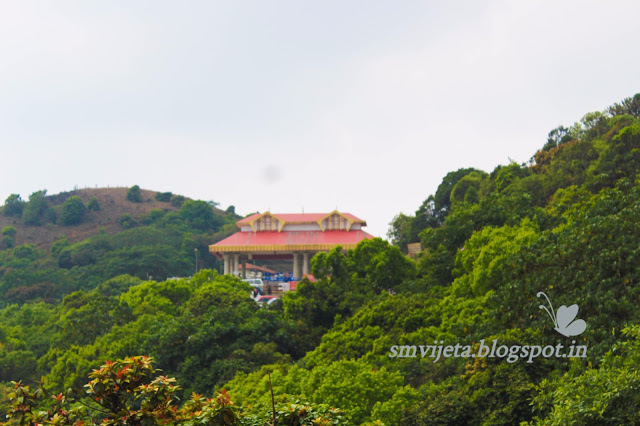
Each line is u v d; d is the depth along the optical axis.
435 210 165.88
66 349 77.38
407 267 88.88
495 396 38.41
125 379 16.95
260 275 182.12
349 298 79.62
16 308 120.75
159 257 188.38
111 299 84.94
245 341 67.62
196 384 61.19
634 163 91.12
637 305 42.22
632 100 148.50
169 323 70.25
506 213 83.62
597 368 38.12
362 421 42.28
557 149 124.88
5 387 66.19
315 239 153.88
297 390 47.72
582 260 48.62
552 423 28.97
